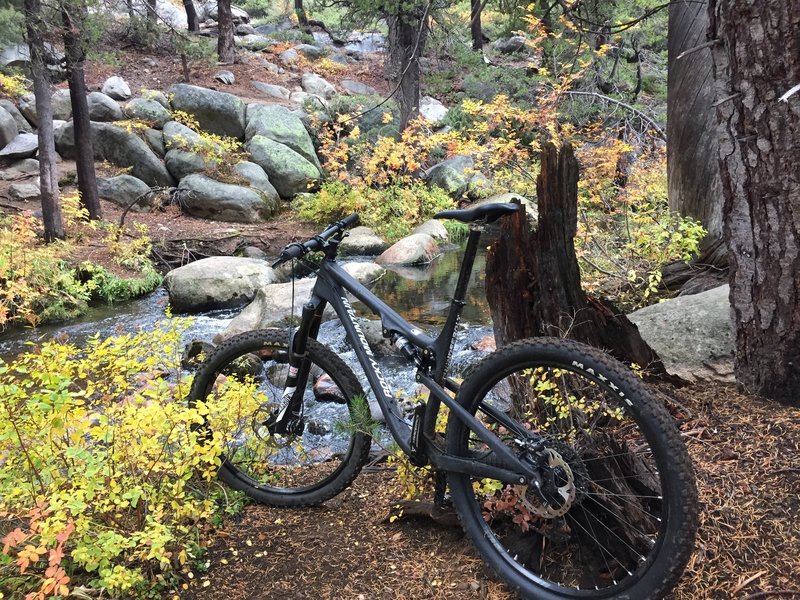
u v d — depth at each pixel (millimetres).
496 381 2041
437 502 2348
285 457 3303
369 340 5324
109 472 2195
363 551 2297
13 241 8094
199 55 12523
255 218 12789
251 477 2834
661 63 13188
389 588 2086
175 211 12633
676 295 5230
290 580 2160
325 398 4988
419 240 10875
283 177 14062
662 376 2961
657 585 1694
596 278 5836
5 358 6527
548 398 2207
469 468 2076
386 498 2662
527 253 2525
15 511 2182
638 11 11289
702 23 5367
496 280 2580
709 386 2967
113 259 9422
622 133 8445
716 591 1819
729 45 2525
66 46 9172
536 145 7723
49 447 2215
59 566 2121
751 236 2660
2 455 2201
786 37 2365
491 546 2082
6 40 8180
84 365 2459
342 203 12633
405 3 11023
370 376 2469
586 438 2123
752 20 2416
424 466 2289
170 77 17141
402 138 12500
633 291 5496
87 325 7660
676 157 5719
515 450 2004
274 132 14820
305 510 2629
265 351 2727
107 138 12844
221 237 11094
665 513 1691
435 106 17328
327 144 13328
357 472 2561
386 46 19594
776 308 2645
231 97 14977
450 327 2180
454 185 13773
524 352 1950
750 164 2580
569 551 2092
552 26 9328
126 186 12219
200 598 2094
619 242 6223
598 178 6996
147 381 2521
